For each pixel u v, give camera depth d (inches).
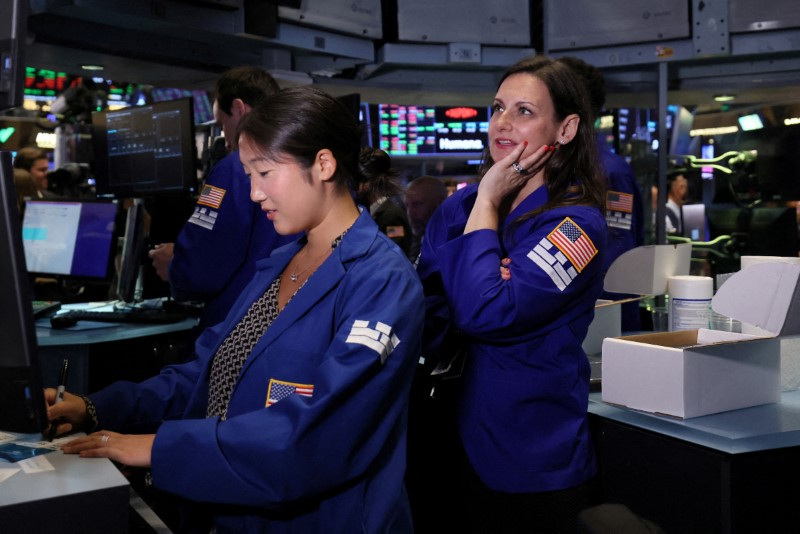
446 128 204.8
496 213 68.3
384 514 50.3
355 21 141.2
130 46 124.9
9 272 45.8
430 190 172.1
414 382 72.8
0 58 44.7
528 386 65.1
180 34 125.0
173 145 118.1
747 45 145.2
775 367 75.8
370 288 50.5
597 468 70.3
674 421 68.7
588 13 150.9
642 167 165.8
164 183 120.3
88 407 58.1
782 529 63.9
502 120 68.5
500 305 62.7
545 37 154.6
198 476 48.1
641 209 117.0
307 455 46.8
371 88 154.6
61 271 125.6
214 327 65.4
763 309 66.9
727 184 159.0
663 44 148.6
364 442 49.0
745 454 62.1
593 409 74.5
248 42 131.9
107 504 45.1
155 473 49.1
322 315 51.9
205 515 56.5
